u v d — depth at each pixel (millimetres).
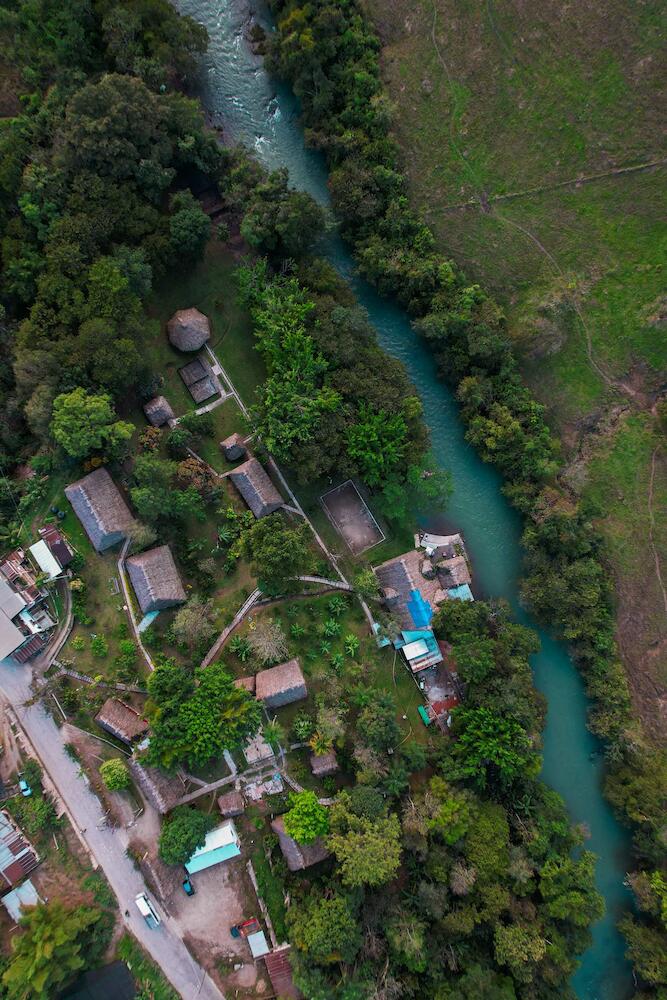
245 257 51719
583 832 48188
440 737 47625
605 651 52219
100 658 44938
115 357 43062
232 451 49156
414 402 49469
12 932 40656
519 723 46906
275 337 47812
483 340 50750
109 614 45438
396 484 49312
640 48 51344
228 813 44562
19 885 41344
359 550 51188
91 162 44719
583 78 52062
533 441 51812
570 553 51938
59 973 37531
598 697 51781
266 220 48438
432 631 49562
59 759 43500
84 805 43219
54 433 41656
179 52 49031
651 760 50062
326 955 40062
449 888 43625
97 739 43938
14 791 42656
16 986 36344
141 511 44188
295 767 46062
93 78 47781
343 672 47906
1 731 43219
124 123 43781
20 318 46031
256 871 44625
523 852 45000
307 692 46625
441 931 43406
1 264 45000
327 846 41500
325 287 50531
